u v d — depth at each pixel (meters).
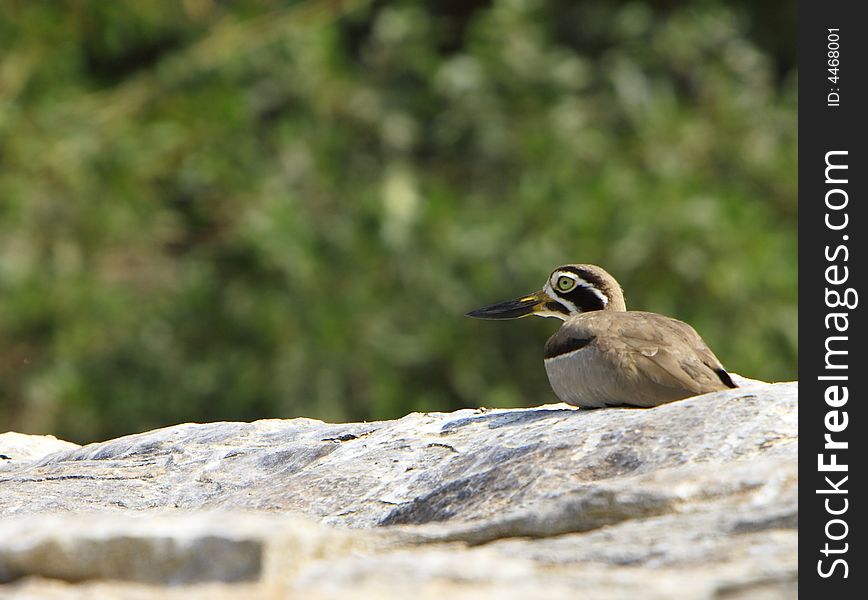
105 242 19.00
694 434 7.43
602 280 10.40
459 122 20.02
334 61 20.22
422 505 7.86
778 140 20.25
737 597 5.63
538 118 19.91
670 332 9.15
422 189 19.64
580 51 21.14
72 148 18.89
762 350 18.22
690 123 19.89
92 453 10.38
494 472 7.79
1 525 6.44
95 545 6.11
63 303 18.39
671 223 18.11
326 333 18.00
